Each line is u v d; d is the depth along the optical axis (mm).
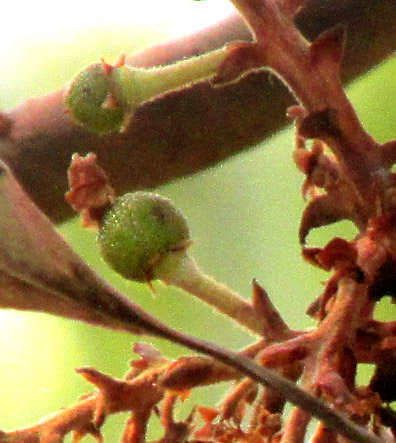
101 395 108
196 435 107
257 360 103
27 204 103
